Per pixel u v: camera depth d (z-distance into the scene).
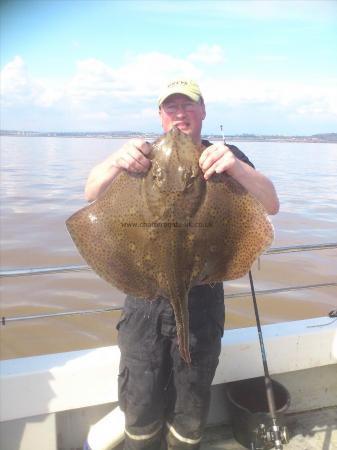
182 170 1.23
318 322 2.04
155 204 1.23
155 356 1.45
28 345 3.86
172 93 1.44
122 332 1.49
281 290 2.05
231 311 4.48
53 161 27.00
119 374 1.52
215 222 1.25
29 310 4.46
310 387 2.04
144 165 1.23
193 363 1.45
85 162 26.66
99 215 1.26
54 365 1.67
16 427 1.65
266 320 4.29
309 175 18.73
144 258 1.26
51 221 8.24
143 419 1.49
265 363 1.73
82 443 1.80
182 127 1.48
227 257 1.29
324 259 6.02
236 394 1.97
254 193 1.32
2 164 23.12
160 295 1.30
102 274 1.26
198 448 1.59
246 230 1.27
